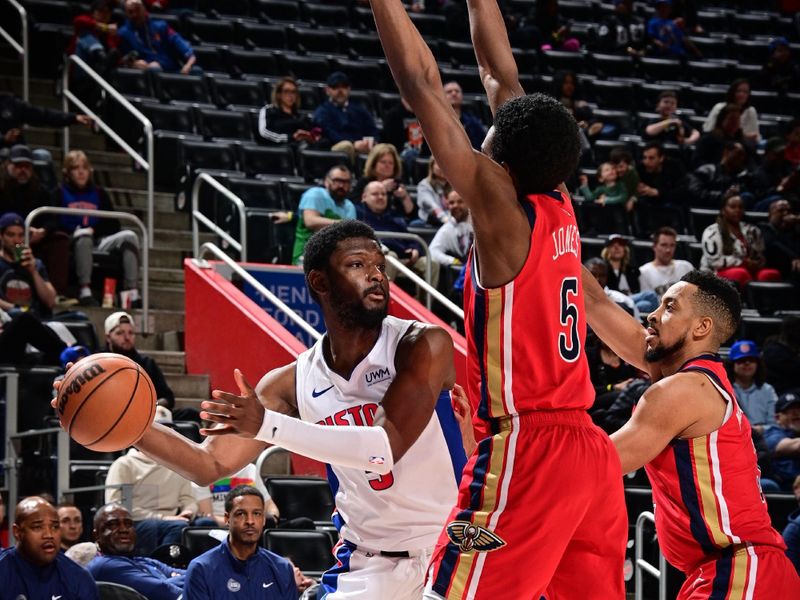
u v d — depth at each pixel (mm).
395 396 4043
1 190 12117
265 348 10812
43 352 10109
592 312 4906
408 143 15398
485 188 3699
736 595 4766
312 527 8727
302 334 11758
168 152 14406
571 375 3807
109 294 11992
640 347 4945
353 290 4156
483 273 3770
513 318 3736
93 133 14875
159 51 16219
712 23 22719
